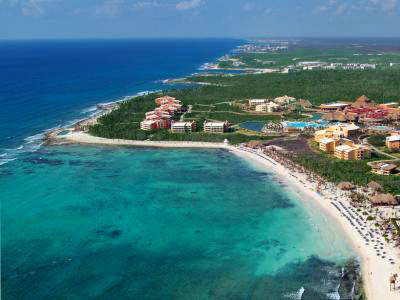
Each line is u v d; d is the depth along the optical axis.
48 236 150.00
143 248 142.62
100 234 151.75
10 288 119.69
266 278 124.88
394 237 141.38
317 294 116.69
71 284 122.31
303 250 139.25
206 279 125.00
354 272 125.75
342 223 155.25
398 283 119.12
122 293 118.62
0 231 152.88
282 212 168.62
